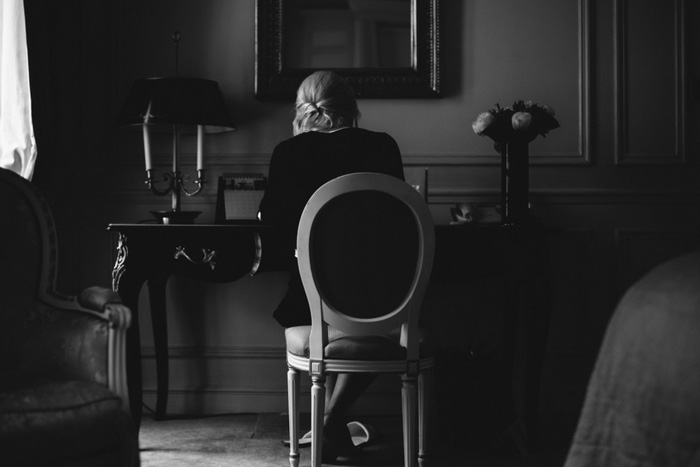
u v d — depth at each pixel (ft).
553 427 9.35
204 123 8.86
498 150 9.12
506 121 8.70
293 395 7.20
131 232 7.93
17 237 5.84
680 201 10.02
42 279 5.83
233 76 10.01
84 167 9.94
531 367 8.35
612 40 10.07
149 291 9.51
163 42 9.98
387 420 9.73
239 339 10.08
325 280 6.66
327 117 7.93
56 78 9.87
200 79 9.04
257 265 8.00
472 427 8.30
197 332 10.07
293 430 7.21
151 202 9.97
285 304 7.65
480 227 8.23
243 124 10.01
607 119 10.08
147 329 10.08
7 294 5.72
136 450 5.06
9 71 8.54
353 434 8.99
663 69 10.05
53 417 4.64
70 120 9.93
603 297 10.08
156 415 9.60
